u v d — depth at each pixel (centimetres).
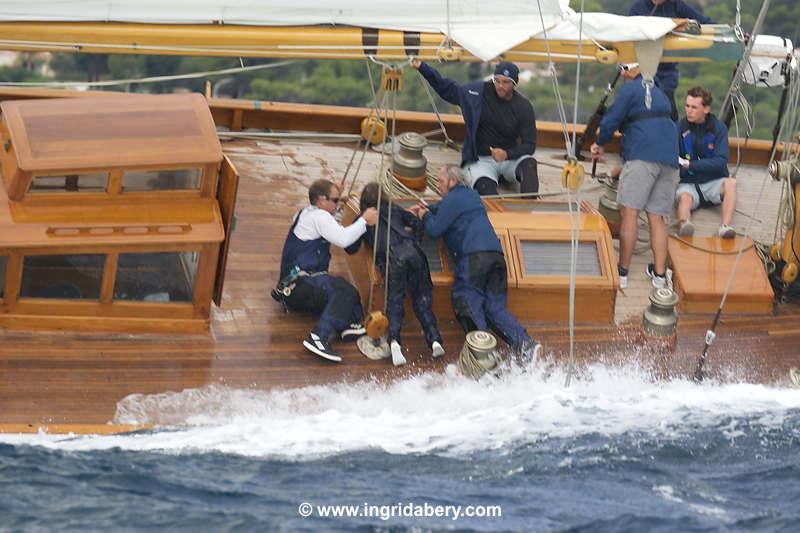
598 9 10906
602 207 4128
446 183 3609
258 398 3297
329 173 4431
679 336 3753
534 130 4162
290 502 2877
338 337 3575
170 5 3394
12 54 15288
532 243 3738
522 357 3519
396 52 3469
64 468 2964
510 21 3553
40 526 2716
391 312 3528
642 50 3691
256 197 4200
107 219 3331
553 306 3716
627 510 2902
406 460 3109
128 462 3011
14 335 3347
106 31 3372
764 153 4975
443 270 3662
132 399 3225
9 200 3312
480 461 3125
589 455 3164
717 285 3869
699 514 2897
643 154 3841
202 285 3441
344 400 3331
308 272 3538
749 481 3064
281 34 3428
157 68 15038
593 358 3594
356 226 3512
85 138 3350
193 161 3353
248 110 4697
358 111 4772
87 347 3366
